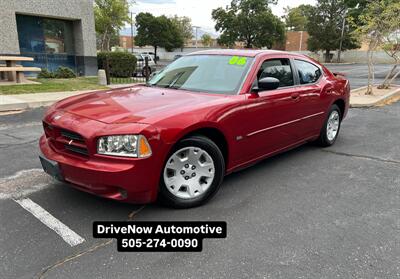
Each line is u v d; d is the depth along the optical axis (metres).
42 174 4.24
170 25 61.25
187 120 3.16
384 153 5.45
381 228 3.12
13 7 14.73
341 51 53.25
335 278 2.42
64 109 3.47
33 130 6.60
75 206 3.41
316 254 2.70
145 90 4.07
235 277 2.43
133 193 2.96
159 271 2.48
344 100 5.85
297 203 3.60
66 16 16.70
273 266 2.55
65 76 15.95
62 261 2.58
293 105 4.49
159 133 2.97
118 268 2.51
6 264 2.53
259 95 3.94
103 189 2.94
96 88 12.95
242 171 4.52
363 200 3.71
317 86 5.09
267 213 3.37
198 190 3.43
